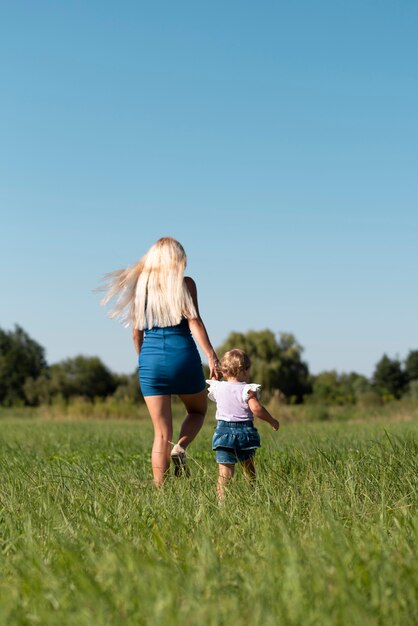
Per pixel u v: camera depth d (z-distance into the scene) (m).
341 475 6.54
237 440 7.77
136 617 3.05
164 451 7.66
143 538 4.68
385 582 3.33
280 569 3.56
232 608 3.10
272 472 6.88
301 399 78.44
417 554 3.81
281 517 4.81
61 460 9.84
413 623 3.02
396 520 4.58
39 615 3.23
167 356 7.72
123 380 103.75
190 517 5.23
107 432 22.30
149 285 7.82
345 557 3.68
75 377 102.19
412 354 104.19
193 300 7.91
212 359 7.87
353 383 88.50
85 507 5.72
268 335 80.12
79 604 3.23
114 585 3.46
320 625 2.92
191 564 3.84
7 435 20.66
